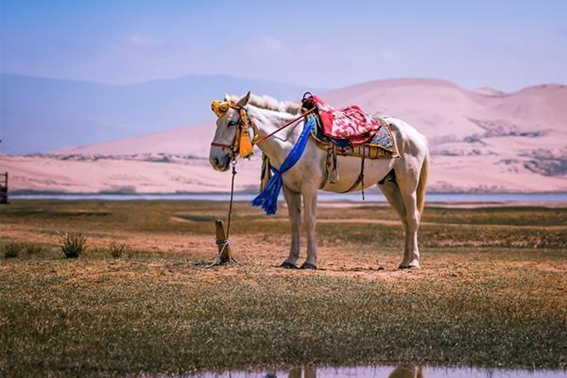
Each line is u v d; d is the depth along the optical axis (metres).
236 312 13.31
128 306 13.57
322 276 16.56
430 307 13.95
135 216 47.31
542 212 59.34
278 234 34.34
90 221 42.62
